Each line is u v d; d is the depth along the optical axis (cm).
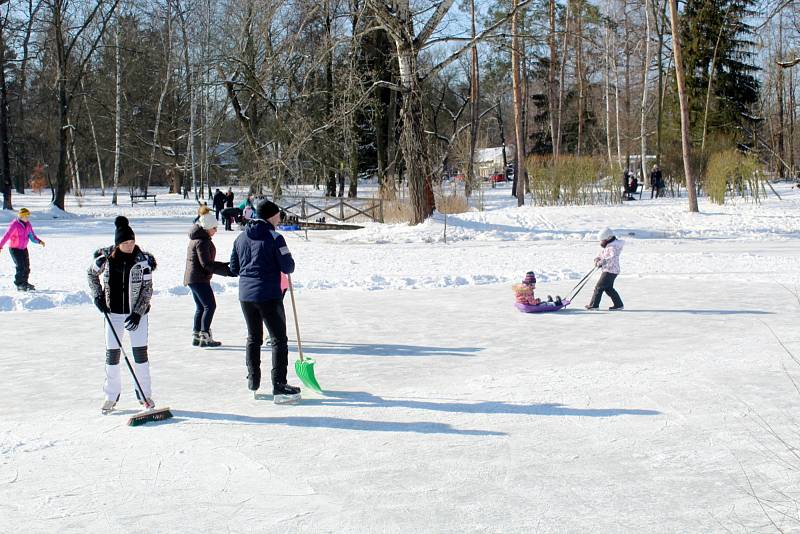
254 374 720
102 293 668
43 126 6488
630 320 1091
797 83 6531
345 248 2320
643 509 446
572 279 1570
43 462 551
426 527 430
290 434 607
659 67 4312
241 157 4762
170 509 464
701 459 527
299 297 1370
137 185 6912
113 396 677
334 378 784
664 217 2934
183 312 1220
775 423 600
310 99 3222
